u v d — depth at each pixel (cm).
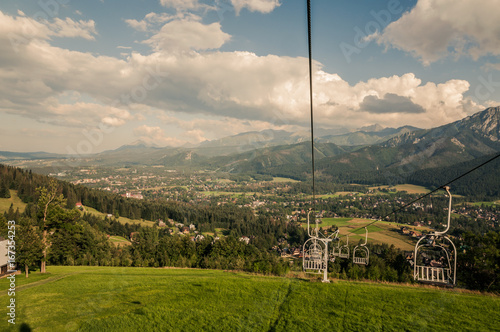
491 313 2300
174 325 1995
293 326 2045
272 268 4541
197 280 3338
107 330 1855
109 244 8231
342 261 6328
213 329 1969
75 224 4209
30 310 2141
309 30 650
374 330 1992
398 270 5691
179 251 7000
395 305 2475
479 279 3747
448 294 2792
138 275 3859
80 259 6462
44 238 3884
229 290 2873
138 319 2045
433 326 2056
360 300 2592
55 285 2997
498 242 3712
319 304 2489
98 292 2730
